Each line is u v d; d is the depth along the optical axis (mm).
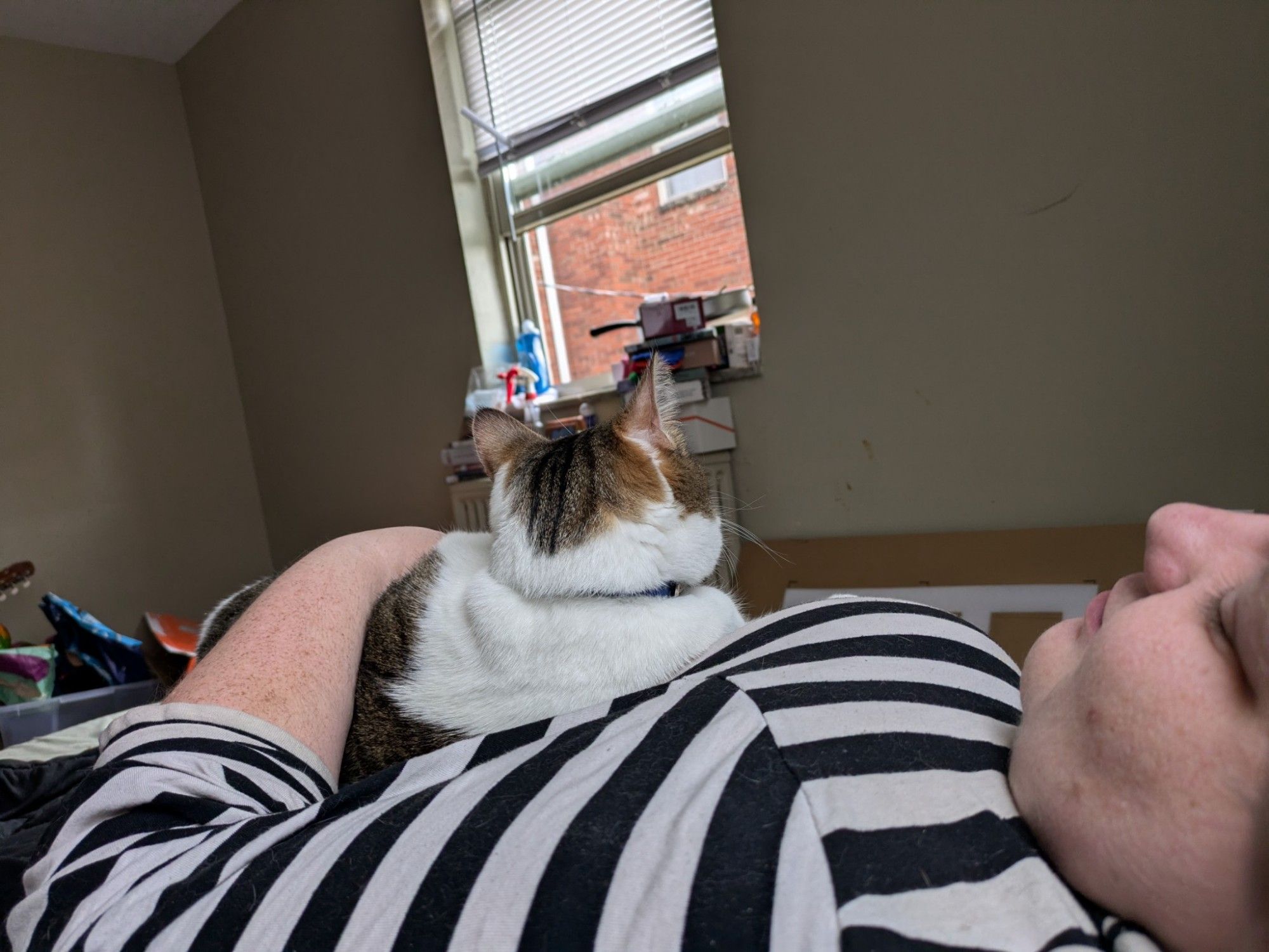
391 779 503
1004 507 1846
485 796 418
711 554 926
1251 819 291
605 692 742
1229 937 306
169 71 3646
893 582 1901
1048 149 1674
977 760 404
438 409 3004
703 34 2260
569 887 353
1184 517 361
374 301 3125
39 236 3238
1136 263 1609
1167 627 321
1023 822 370
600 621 765
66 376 3271
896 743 398
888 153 1878
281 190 3365
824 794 365
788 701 435
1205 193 1517
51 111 3295
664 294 2521
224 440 3691
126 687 2383
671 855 350
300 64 3168
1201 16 1474
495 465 1024
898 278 1910
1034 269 1729
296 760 551
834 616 562
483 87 2762
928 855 332
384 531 1031
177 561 3518
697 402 2137
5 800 1160
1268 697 284
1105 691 329
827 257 2010
